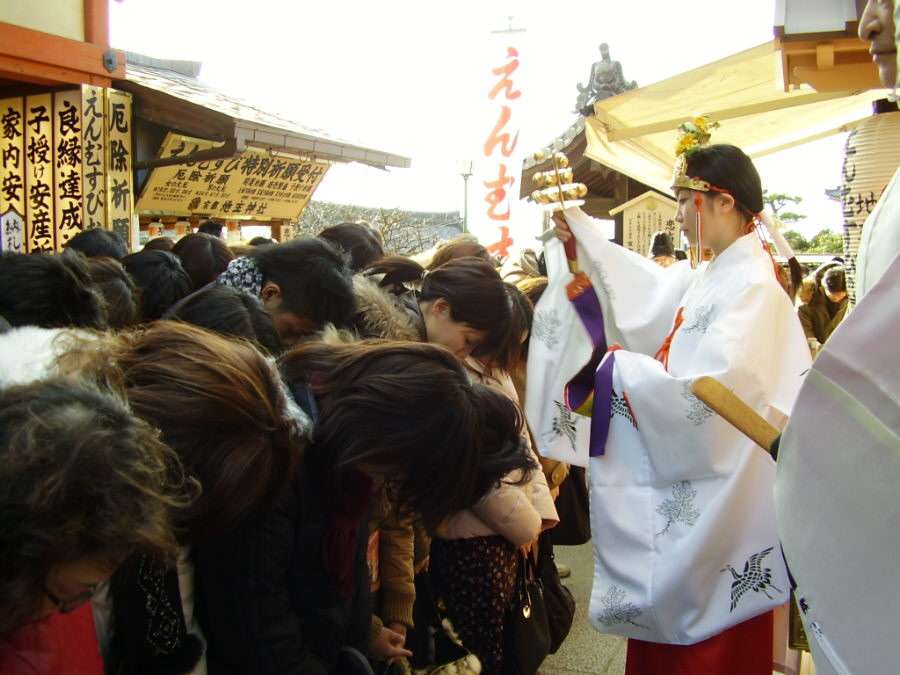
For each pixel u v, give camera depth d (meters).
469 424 1.37
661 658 2.12
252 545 1.30
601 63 8.05
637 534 2.06
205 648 1.35
